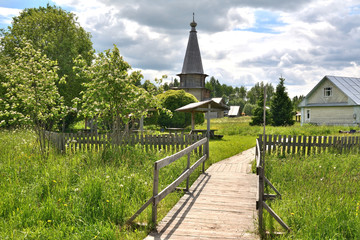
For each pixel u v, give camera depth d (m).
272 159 11.32
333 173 8.53
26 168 8.06
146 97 11.58
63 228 4.84
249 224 5.38
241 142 20.53
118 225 5.14
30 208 5.49
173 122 35.84
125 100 11.27
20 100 11.54
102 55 11.02
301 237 4.62
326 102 39.72
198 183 8.57
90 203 5.85
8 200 5.73
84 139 12.05
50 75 11.30
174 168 9.02
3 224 4.93
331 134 25.16
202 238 4.77
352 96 36.34
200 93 67.94
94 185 6.25
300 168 9.18
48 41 29.12
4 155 10.20
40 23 31.00
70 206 5.63
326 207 5.45
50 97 11.46
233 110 98.56
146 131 22.80
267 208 5.04
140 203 6.10
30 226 4.98
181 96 36.62
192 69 68.25
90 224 5.02
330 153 11.97
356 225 4.73
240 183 8.57
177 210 6.16
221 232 5.02
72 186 6.72
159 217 5.68
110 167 8.38
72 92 28.02
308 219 5.02
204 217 5.75
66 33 31.97
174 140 12.45
